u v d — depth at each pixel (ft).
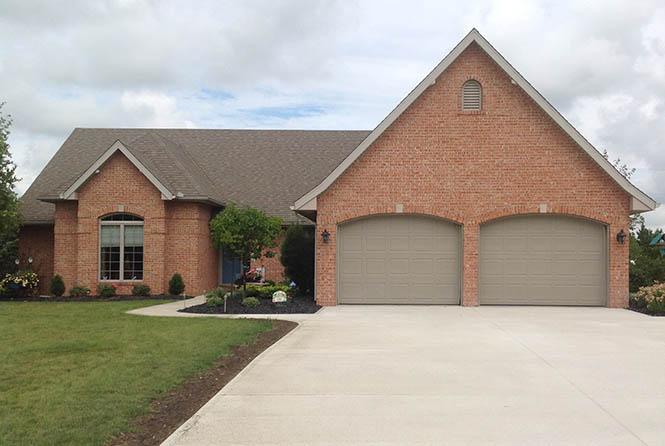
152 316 58.59
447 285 68.74
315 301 68.49
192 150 102.68
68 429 23.54
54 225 87.97
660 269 87.81
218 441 22.97
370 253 69.00
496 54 66.74
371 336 47.11
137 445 22.59
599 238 68.03
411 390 30.53
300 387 31.14
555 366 36.04
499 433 23.88
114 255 82.28
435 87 68.28
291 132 106.42
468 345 43.09
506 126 67.77
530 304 68.13
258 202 92.48
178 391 30.35
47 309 65.31
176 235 82.69
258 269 89.20
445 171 67.92
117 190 81.56
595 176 67.15
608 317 58.75
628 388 30.83
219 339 44.04
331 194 68.33
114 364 35.37
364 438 23.34
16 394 28.68
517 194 67.51
